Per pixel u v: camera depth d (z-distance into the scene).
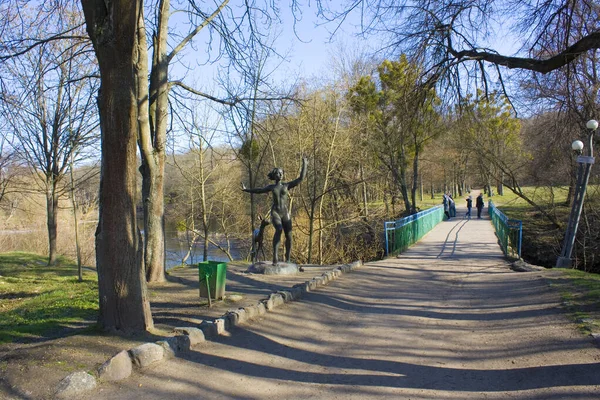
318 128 20.19
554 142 13.02
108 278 5.45
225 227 24.75
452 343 6.15
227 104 11.11
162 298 8.09
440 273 12.58
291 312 7.59
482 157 24.77
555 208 27.16
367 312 8.05
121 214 5.41
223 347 5.68
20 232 24.94
